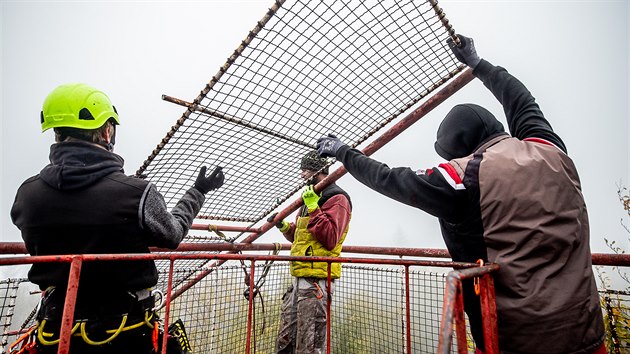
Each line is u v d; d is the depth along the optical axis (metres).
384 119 2.38
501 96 1.86
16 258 1.11
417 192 1.44
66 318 1.15
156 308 1.67
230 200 3.09
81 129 1.55
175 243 1.69
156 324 1.56
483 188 1.31
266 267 3.02
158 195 1.60
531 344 1.21
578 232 1.24
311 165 2.91
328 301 1.84
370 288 3.22
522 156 1.33
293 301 2.97
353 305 3.31
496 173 1.30
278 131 2.24
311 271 2.79
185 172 2.48
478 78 2.04
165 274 3.06
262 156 2.56
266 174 2.84
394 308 3.01
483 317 1.23
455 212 1.41
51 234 1.38
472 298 1.47
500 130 1.64
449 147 1.71
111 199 1.43
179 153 2.22
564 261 1.22
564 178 1.28
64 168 1.40
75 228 1.38
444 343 0.79
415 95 2.21
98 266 1.38
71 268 1.19
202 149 2.25
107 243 1.42
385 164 1.75
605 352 1.25
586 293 1.21
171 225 1.63
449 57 2.01
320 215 2.75
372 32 1.69
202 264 3.64
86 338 1.31
